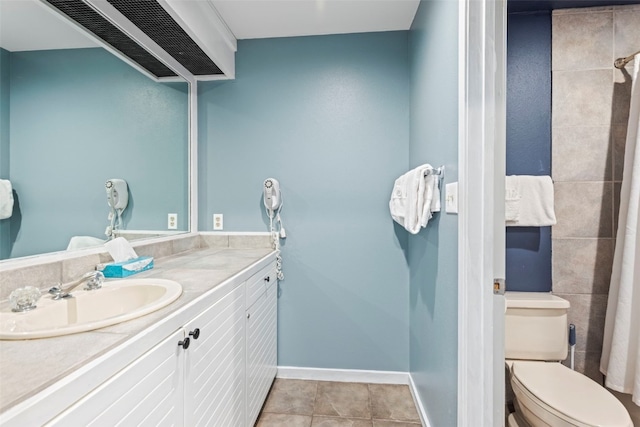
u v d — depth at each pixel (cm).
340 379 215
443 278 134
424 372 170
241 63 221
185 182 216
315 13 190
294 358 219
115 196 156
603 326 172
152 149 184
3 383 50
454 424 120
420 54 177
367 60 213
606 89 172
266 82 219
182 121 213
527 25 176
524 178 172
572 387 138
